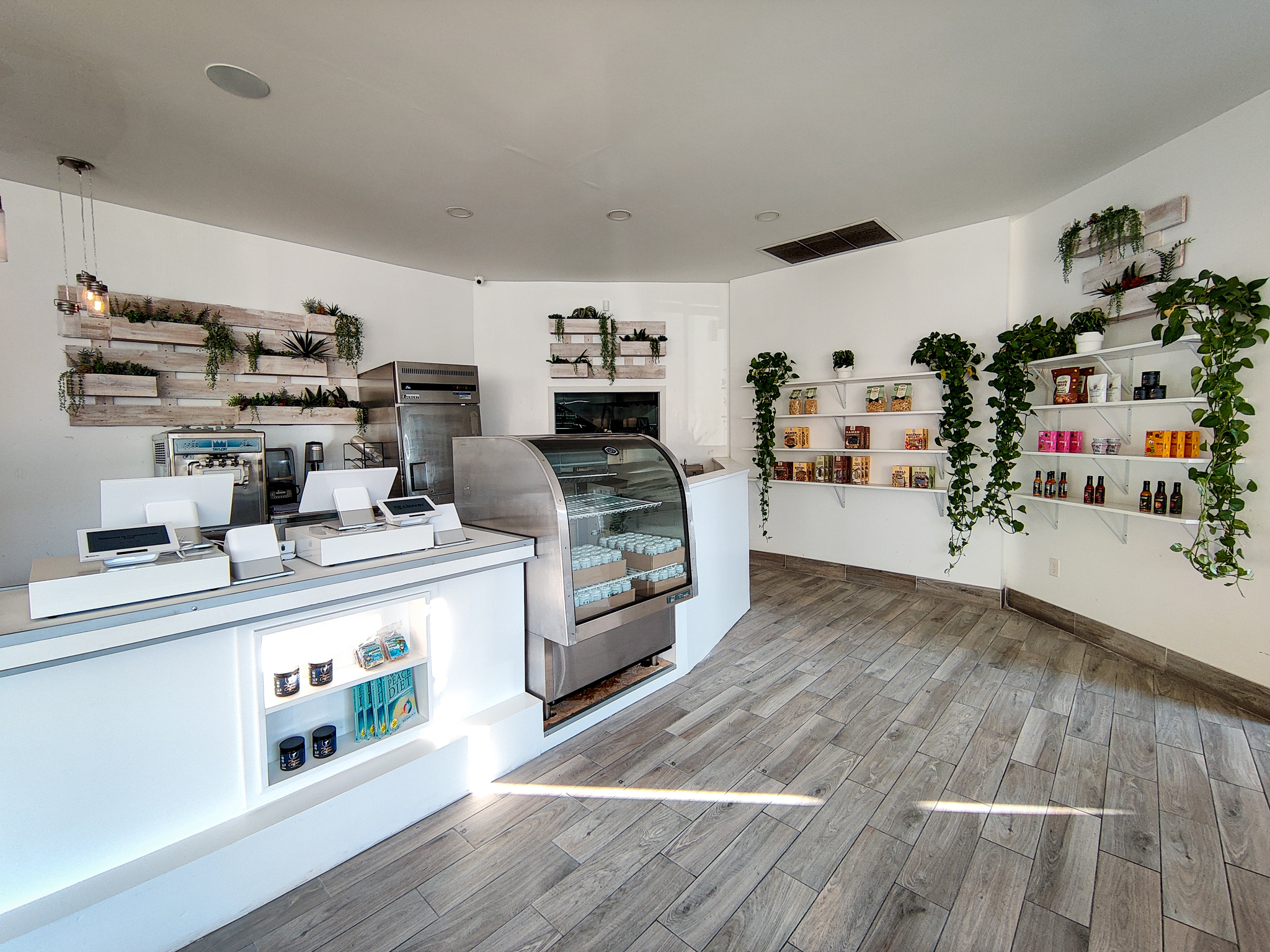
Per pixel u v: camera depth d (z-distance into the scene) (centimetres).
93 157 294
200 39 208
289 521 368
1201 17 203
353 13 195
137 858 153
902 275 451
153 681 153
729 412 580
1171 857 178
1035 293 387
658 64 227
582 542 277
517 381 556
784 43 215
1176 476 295
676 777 226
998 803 206
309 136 277
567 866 180
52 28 200
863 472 476
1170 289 267
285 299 424
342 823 181
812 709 276
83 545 154
